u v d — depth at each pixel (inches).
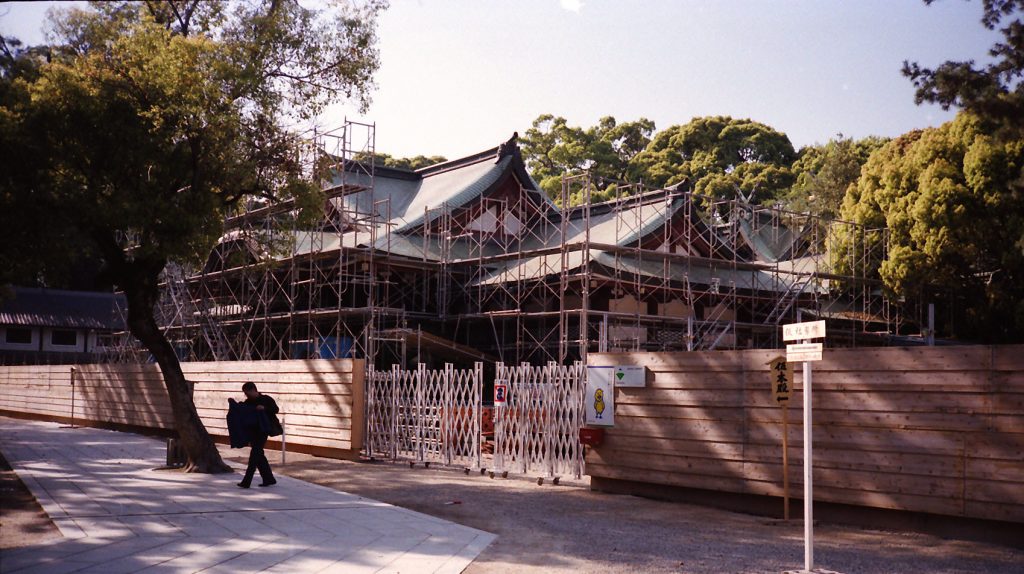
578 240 1338.6
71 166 598.5
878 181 1441.9
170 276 1412.4
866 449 445.4
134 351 1583.4
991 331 1337.4
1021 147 1200.8
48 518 425.7
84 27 621.0
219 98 609.3
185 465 653.9
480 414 678.5
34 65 641.0
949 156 1299.2
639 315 1155.3
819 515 469.4
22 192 589.6
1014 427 394.0
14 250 641.6
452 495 547.5
